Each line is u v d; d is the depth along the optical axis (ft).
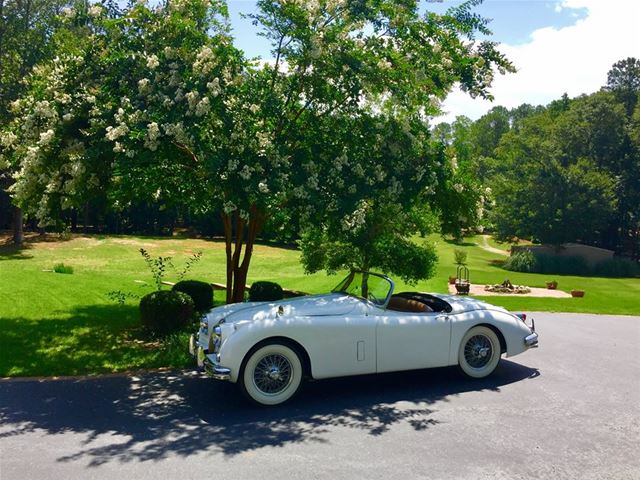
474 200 34.30
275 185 24.68
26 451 15.47
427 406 20.03
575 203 172.35
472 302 24.89
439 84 28.96
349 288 24.67
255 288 45.39
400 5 28.50
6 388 21.62
